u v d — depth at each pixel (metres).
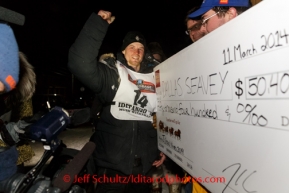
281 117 0.75
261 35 0.81
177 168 2.54
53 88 24.28
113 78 1.87
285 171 0.74
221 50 1.07
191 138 1.43
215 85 1.13
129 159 1.90
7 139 1.23
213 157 1.18
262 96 0.83
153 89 2.10
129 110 1.90
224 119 1.07
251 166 0.90
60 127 1.23
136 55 2.02
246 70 0.90
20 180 0.98
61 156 1.55
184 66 1.49
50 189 1.03
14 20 0.89
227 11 1.49
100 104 2.10
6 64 0.82
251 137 0.89
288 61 0.71
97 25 1.64
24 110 1.63
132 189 2.06
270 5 0.77
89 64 1.67
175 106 1.67
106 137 1.92
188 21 1.80
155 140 2.17
